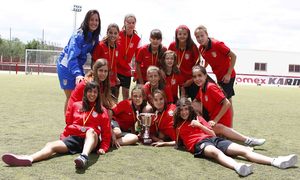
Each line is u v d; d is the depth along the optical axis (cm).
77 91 554
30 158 446
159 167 459
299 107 1382
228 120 622
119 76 803
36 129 689
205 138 524
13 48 5656
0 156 483
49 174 412
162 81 630
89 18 620
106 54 698
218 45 676
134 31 798
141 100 614
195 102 650
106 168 445
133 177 414
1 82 2209
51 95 1467
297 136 721
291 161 464
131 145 587
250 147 592
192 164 477
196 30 673
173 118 565
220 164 480
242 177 425
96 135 502
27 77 3052
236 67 4100
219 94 594
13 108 989
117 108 620
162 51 714
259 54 4053
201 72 601
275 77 4041
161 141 603
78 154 500
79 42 624
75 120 520
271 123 904
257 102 1565
